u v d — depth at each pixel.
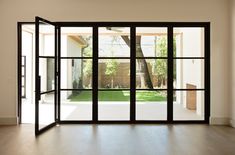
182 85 7.66
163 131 6.64
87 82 7.70
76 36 7.60
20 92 7.55
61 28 7.59
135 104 7.62
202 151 5.08
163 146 5.40
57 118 7.47
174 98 7.67
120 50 7.66
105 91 7.70
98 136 6.17
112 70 7.67
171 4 7.49
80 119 7.62
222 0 7.45
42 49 7.41
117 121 7.59
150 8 7.49
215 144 5.54
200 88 7.67
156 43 7.63
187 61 7.64
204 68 7.60
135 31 7.59
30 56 12.09
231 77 7.34
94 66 7.64
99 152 5.02
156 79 7.68
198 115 7.64
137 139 5.92
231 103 7.34
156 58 7.66
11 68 7.47
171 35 7.57
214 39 7.48
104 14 7.50
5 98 7.48
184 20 7.49
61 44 7.60
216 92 7.52
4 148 5.26
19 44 7.50
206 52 7.56
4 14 7.46
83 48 7.64
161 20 7.48
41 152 5.01
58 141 5.76
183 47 7.64
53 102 7.42
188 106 7.68
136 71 7.67
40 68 7.37
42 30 7.42
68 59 7.66
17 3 7.46
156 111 7.66
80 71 7.68
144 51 7.66
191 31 7.64
